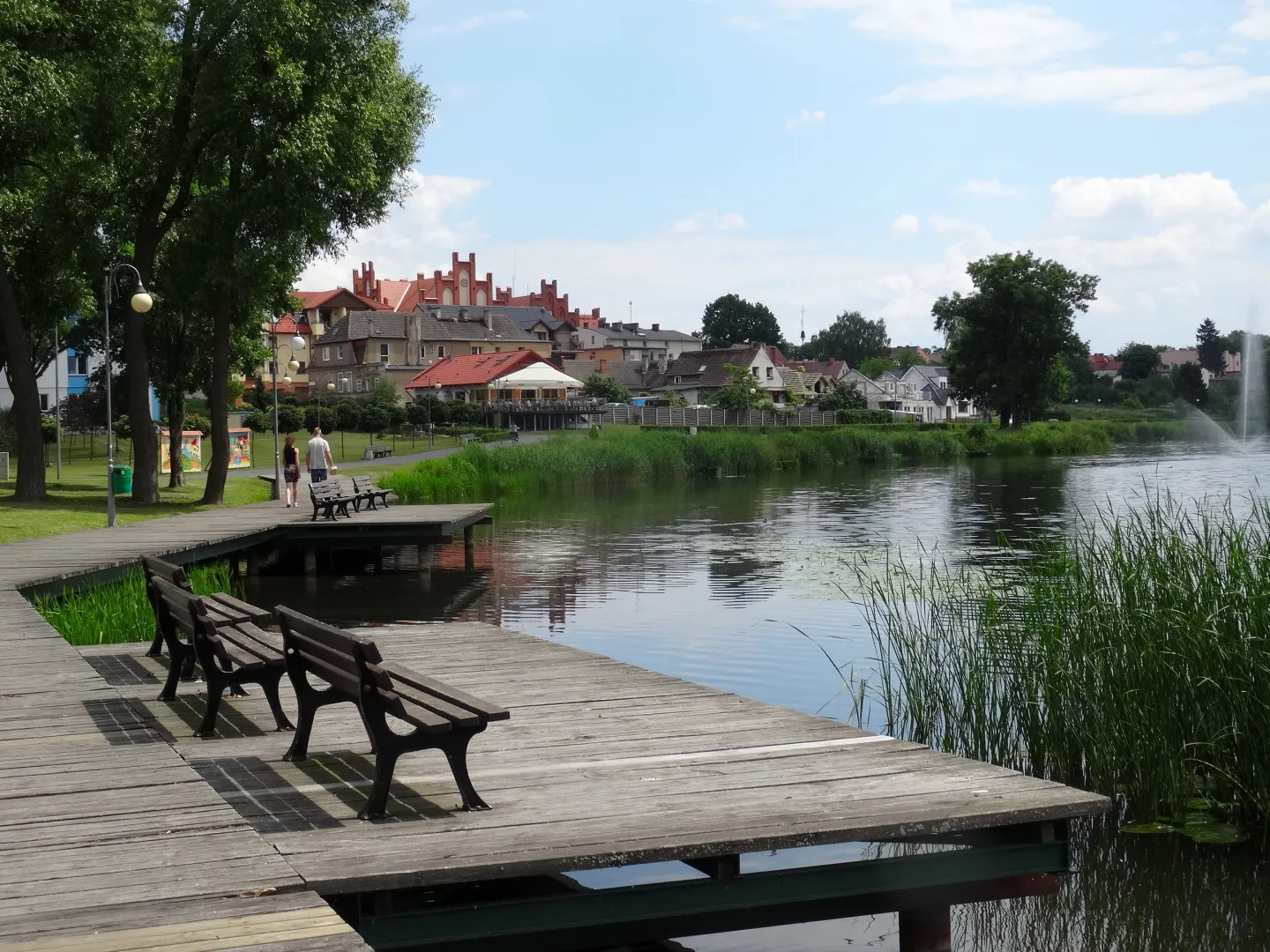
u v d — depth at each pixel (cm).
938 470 5906
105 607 1423
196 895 478
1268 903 718
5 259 3291
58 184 3106
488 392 10156
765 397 10750
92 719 827
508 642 1157
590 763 693
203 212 3186
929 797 609
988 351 9681
